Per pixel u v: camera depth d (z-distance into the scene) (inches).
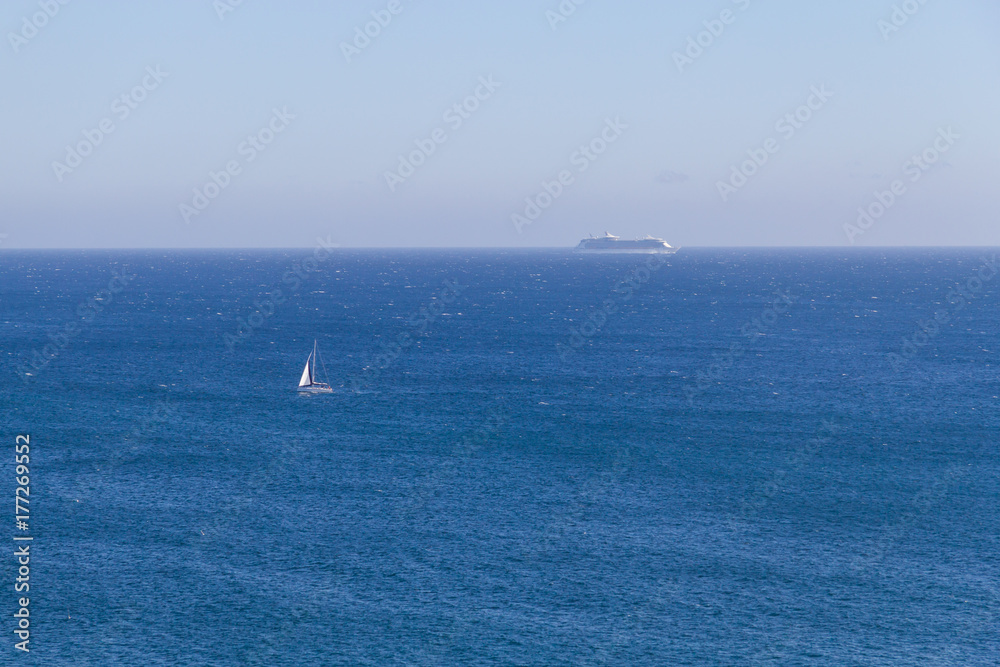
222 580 2468.0
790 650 2121.1
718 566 2598.4
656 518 2992.1
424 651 2107.5
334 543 2753.4
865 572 2556.6
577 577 2516.0
